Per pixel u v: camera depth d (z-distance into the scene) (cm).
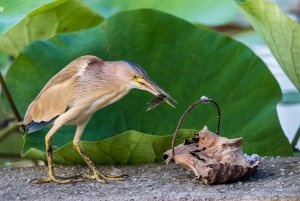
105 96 570
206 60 602
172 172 574
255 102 599
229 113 598
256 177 569
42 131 587
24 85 596
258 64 601
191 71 602
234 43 603
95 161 579
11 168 580
